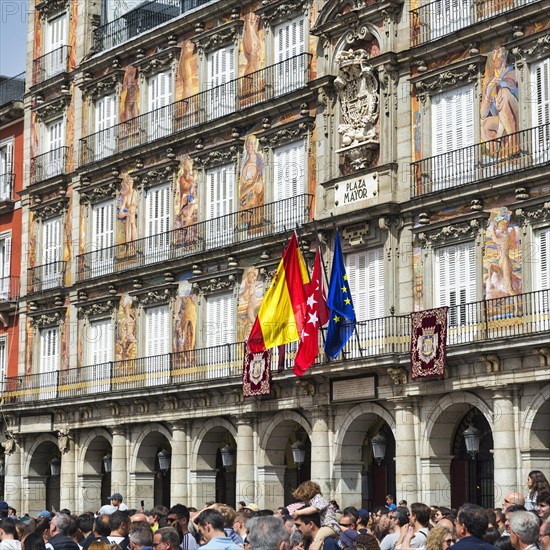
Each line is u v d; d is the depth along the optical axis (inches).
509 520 645.9
